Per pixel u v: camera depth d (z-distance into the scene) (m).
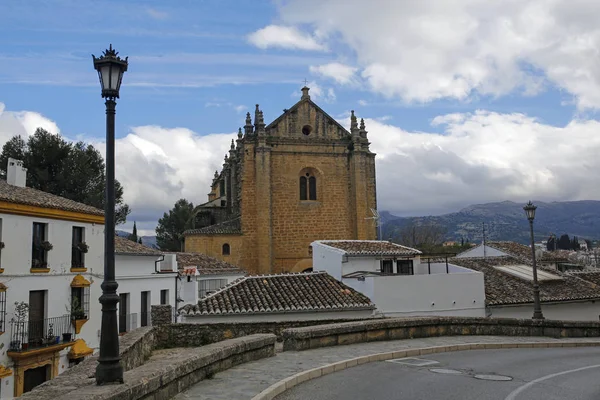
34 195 27.97
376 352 16.84
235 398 10.16
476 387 12.33
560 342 21.56
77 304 28.55
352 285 28.70
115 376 8.70
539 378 13.73
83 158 53.12
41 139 51.41
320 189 52.53
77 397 7.29
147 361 15.02
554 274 35.97
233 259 49.50
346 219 52.56
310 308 25.12
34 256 26.12
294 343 17.03
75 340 27.50
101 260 31.19
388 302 27.20
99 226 31.16
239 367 13.71
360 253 29.86
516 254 45.16
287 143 51.88
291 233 51.03
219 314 23.89
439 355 17.66
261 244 49.28
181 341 18.77
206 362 12.10
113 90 9.70
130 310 30.78
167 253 37.19
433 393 11.56
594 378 13.87
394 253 30.94
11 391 23.44
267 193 49.94
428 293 28.38
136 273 31.94
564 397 11.46
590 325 24.45
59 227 27.80
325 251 31.31
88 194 51.97
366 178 53.47
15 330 24.12
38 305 26.28
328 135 53.31
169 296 35.91
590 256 109.50
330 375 13.55
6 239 24.19
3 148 51.03
